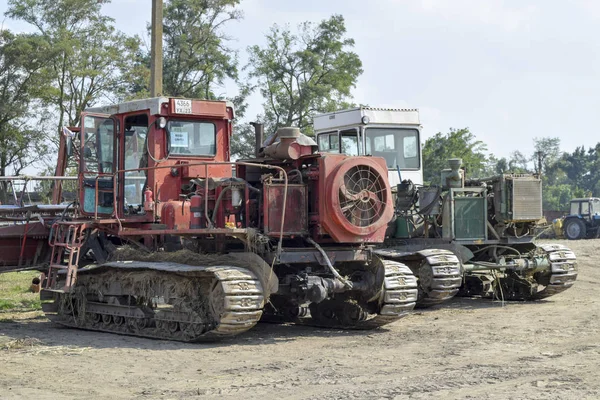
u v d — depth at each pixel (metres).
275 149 10.82
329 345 9.87
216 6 45.56
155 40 18.94
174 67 44.81
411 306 11.14
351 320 11.44
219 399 6.80
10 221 14.31
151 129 11.98
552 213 50.44
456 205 14.27
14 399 6.94
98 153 12.56
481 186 14.56
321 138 18.83
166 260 10.71
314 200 10.72
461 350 9.15
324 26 46.66
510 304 14.51
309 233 10.73
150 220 11.74
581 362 8.19
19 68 40.47
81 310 11.98
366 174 10.80
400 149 17.88
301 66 46.00
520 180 14.46
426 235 14.52
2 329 11.95
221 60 45.69
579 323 11.32
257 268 10.09
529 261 14.59
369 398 6.68
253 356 9.09
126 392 7.18
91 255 12.90
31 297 16.16
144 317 11.00
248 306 9.76
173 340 10.50
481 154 60.28
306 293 10.42
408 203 14.72
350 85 47.00
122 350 9.65
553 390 6.84
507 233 14.81
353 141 17.98
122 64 43.97
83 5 43.03
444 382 7.29
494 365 8.10
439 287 12.84
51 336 11.10
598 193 112.25
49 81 41.31
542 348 9.17
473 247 14.92
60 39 41.75
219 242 11.03
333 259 10.70
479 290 15.77
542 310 13.21
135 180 12.26
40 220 13.49
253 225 10.73
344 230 10.55
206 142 12.47
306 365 8.39
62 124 42.53
